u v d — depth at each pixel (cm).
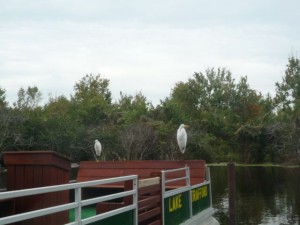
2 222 383
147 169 1132
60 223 698
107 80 7206
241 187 3181
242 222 1912
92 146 3928
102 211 657
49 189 443
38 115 4162
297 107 5484
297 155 4916
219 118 6306
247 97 7288
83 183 509
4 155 693
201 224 1003
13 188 685
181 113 5534
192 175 1093
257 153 5828
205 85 7494
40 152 679
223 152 5869
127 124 4641
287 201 2464
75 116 4888
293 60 6209
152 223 727
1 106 3619
